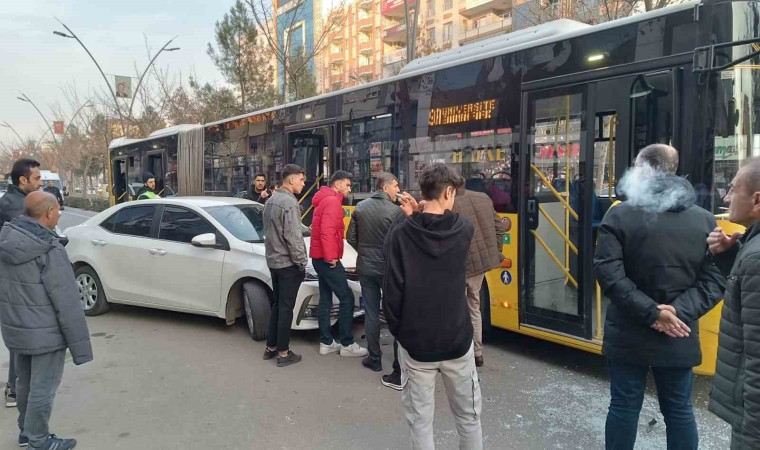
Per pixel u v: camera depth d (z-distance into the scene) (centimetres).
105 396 463
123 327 673
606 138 474
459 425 306
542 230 525
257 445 378
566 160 500
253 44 2144
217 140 1145
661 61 430
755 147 408
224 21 2114
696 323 286
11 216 468
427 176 294
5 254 346
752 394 204
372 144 731
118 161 1742
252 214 686
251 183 988
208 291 631
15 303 349
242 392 470
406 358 298
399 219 357
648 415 422
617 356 293
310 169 854
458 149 607
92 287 729
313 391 472
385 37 5134
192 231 658
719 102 403
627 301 277
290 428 402
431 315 282
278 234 516
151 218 697
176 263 653
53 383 362
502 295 565
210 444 379
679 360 280
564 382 492
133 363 544
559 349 588
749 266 209
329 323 570
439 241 280
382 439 385
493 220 497
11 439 388
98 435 393
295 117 885
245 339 620
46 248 348
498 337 634
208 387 482
